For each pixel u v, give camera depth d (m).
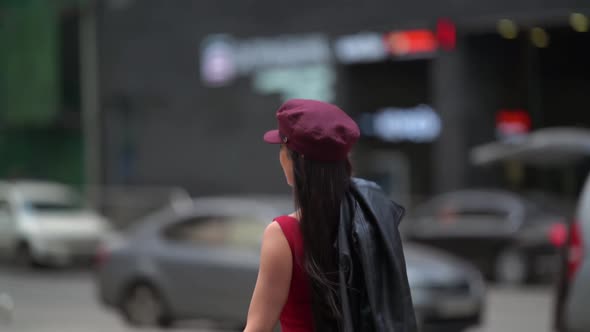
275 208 14.80
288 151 3.87
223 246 14.48
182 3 35.50
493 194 23.97
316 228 3.73
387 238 3.75
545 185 27.73
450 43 30.05
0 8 40.00
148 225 15.73
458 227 23.95
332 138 3.76
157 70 36.03
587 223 8.59
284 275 3.74
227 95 34.56
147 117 36.25
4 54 39.91
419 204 30.09
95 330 15.02
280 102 33.47
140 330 14.88
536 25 28.70
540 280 22.73
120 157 36.84
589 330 8.45
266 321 3.74
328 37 32.34
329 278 3.72
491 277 23.50
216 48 34.72
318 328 3.73
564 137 20.44
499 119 30.30
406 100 33.00
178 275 14.73
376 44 31.44
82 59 37.78
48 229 26.78
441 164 30.30
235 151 34.44
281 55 33.34
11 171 39.97
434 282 13.38
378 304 3.67
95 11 37.16
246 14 34.16
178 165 35.56
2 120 40.09
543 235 22.41
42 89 38.91
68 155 38.91
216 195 34.75
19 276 26.03
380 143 33.53
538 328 15.57
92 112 37.47
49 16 38.69
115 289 15.63
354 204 3.81
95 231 27.48
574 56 29.98
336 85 32.28
